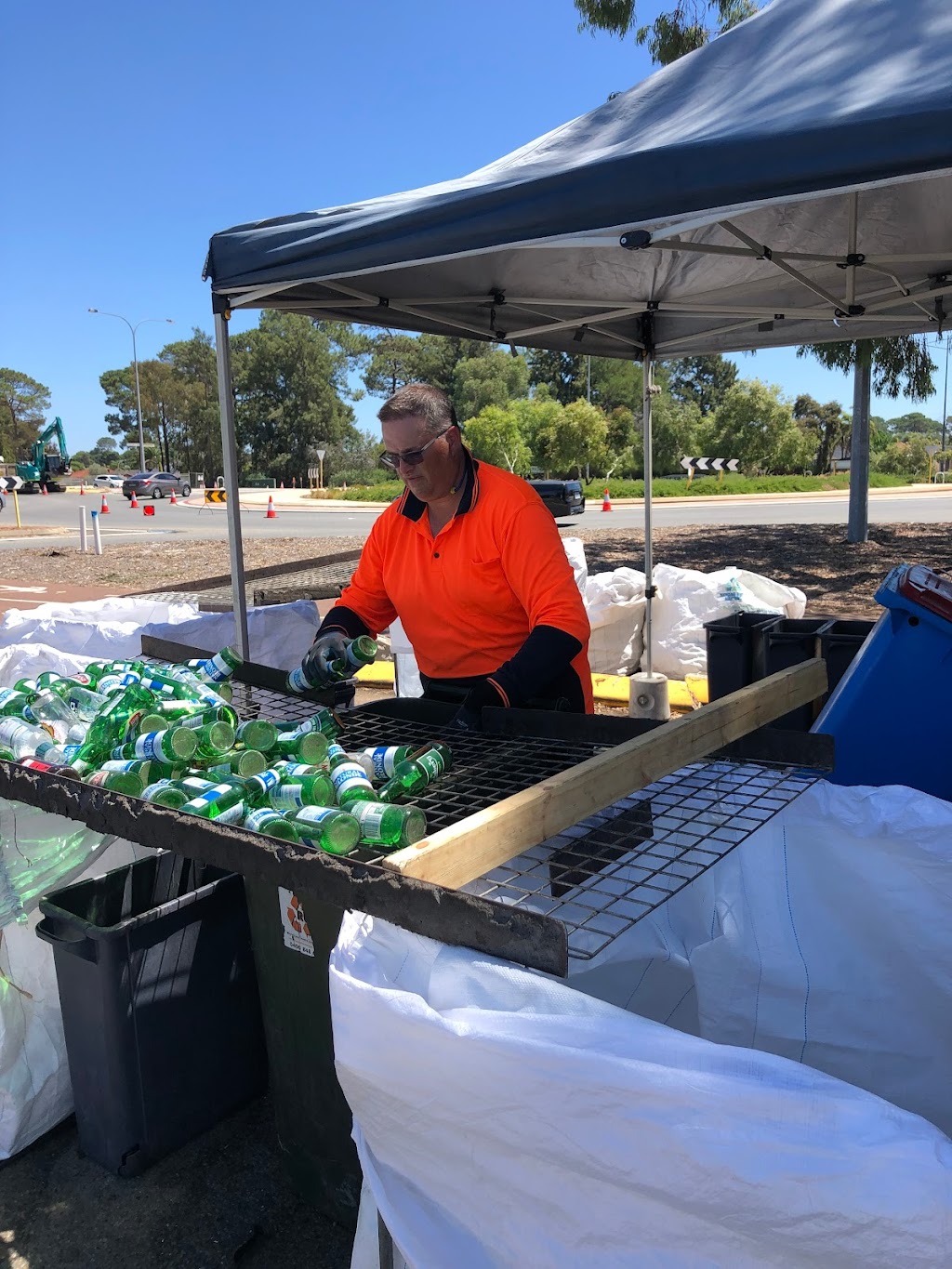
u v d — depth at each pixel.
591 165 2.01
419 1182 1.14
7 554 17.47
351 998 1.11
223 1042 2.33
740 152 1.82
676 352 5.43
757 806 1.53
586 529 18.41
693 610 6.03
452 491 2.37
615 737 1.87
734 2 10.30
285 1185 2.14
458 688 2.54
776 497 33.28
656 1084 0.90
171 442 79.75
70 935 2.09
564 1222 1.01
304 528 23.75
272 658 4.04
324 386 70.44
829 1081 0.90
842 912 1.51
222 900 2.27
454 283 3.84
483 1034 0.99
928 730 2.47
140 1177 2.19
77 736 1.95
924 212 3.32
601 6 10.18
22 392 91.00
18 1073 2.24
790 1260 0.88
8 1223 2.06
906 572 2.58
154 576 14.12
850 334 4.83
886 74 1.84
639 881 1.45
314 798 1.50
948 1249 0.80
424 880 1.10
